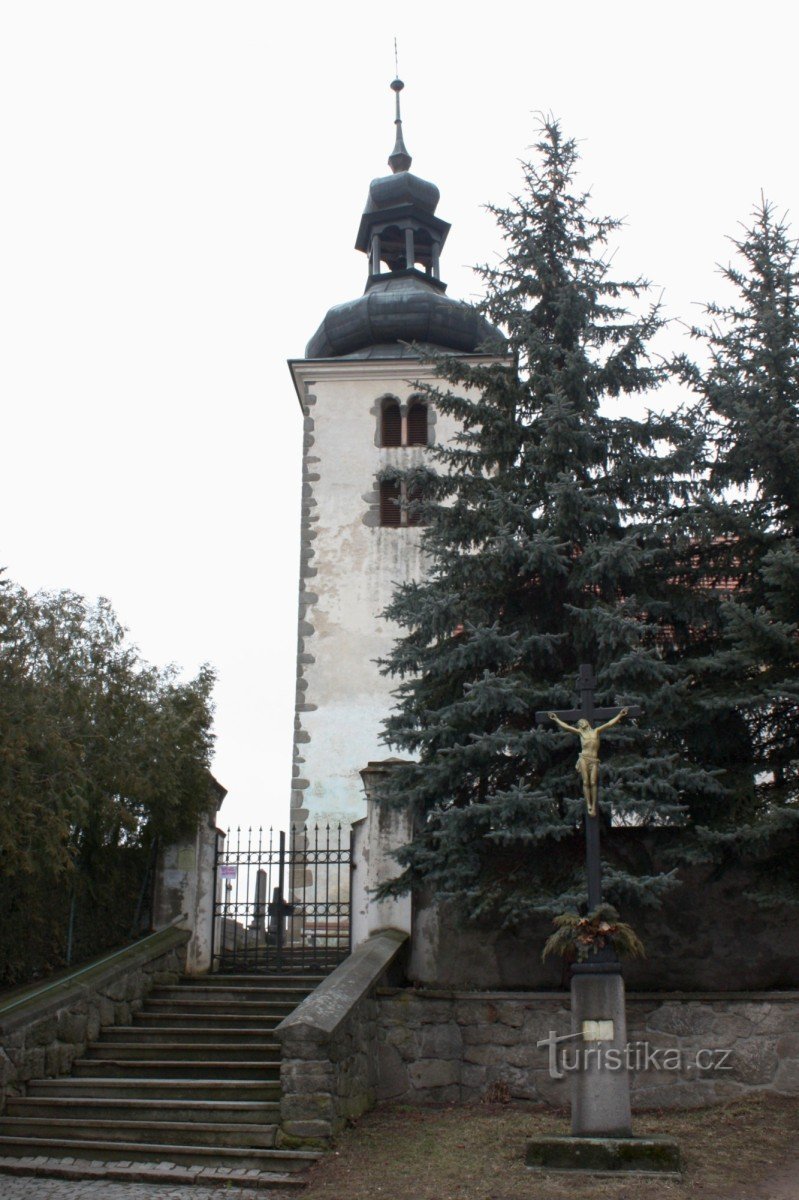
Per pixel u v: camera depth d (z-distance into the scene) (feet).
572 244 48.11
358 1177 32.71
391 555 87.92
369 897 46.47
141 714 49.26
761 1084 40.83
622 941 34.71
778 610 41.93
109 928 49.14
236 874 54.90
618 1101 33.32
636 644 42.04
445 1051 42.27
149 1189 32.60
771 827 38.86
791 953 44.16
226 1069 40.37
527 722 43.96
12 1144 36.19
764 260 45.73
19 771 39.86
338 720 83.76
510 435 47.39
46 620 46.16
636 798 40.29
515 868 42.55
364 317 95.66
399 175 104.17
